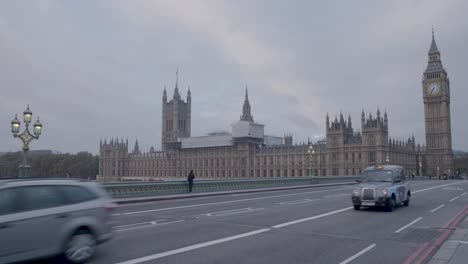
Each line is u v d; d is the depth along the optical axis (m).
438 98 156.50
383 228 15.73
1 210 8.60
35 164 140.62
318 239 13.18
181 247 11.62
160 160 173.88
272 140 165.25
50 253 9.25
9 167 128.00
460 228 15.82
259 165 146.50
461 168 176.75
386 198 21.36
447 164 152.88
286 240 12.92
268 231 14.66
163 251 11.05
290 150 141.25
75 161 169.62
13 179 9.50
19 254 8.72
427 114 158.62
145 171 179.12
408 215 20.06
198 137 163.38
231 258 10.34
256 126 152.38
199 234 13.88
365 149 127.00
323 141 152.88
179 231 14.51
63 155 172.50
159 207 24.22
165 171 171.75
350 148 130.25
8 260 8.55
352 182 71.25
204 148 160.62
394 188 22.45
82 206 10.09
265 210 22.16
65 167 157.50
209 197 33.62
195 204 26.45
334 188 50.25
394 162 132.62
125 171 187.00
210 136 160.25
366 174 24.08
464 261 10.20
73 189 10.18
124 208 23.59
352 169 129.25
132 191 30.16
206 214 20.14
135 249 11.29
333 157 133.50
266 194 37.66
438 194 36.94
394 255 11.02
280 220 17.75
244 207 24.06
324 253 11.13
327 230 15.08
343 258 10.57
